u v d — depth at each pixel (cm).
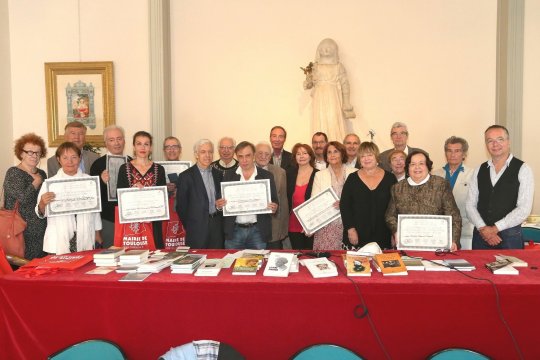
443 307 225
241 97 623
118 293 235
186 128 626
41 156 342
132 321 236
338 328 231
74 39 567
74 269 253
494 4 594
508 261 254
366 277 235
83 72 565
